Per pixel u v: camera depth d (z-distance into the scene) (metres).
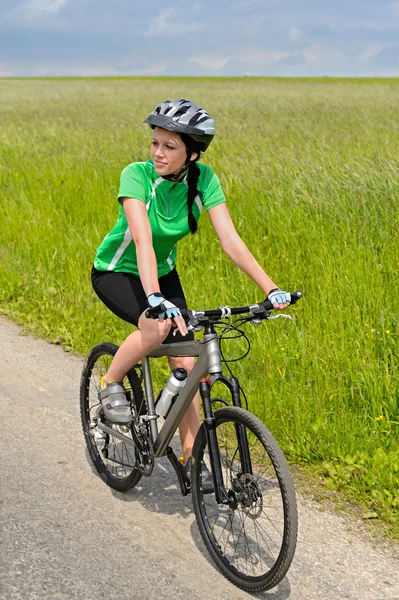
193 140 3.19
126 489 3.76
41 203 9.47
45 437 4.45
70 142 14.95
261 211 7.69
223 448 3.18
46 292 7.11
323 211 7.29
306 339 5.04
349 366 4.66
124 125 20.17
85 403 4.21
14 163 12.47
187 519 3.58
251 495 2.96
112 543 3.32
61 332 6.28
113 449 3.94
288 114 25.03
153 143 3.24
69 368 5.65
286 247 6.82
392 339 4.94
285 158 9.92
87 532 3.40
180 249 7.29
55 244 8.05
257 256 6.56
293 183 8.16
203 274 6.64
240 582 3.01
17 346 6.10
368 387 4.52
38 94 47.38
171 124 3.13
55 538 3.33
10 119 23.98
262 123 20.56
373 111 26.20
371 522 3.53
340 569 3.17
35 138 15.87
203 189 3.39
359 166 8.44
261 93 44.53
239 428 3.01
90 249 7.65
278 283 6.17
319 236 6.77
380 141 13.86
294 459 4.11
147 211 3.33
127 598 2.91
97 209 8.96
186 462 3.46
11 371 5.56
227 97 39.72
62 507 3.63
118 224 3.50
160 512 3.63
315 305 5.56
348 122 20.88
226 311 2.98
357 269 5.75
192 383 3.22
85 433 4.18
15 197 10.05
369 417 4.34
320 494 3.78
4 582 2.98
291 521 2.75
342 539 3.39
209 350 3.07
